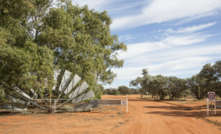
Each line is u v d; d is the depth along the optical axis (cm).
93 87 2183
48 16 1966
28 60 1470
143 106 2564
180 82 5062
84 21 2695
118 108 2181
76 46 1998
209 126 973
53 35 1812
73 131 793
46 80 1612
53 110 1683
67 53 2041
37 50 1587
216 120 1179
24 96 1756
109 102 1753
